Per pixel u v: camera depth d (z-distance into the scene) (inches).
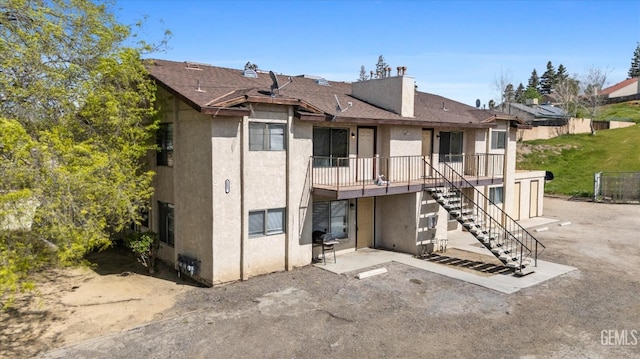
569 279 581.0
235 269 567.5
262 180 583.2
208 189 549.3
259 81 773.3
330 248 692.7
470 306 484.4
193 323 441.4
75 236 391.9
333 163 692.7
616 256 711.7
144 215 707.4
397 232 737.6
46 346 393.4
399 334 415.5
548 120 2559.1
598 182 1414.9
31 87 453.7
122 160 540.7
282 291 531.8
